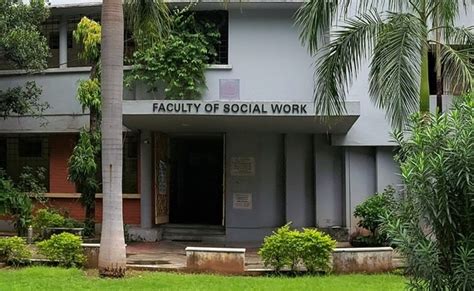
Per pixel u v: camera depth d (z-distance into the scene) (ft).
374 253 36.78
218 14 55.67
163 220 57.36
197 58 53.42
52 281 33.04
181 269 37.32
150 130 54.85
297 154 55.77
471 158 18.19
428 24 42.52
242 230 55.11
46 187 59.47
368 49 40.55
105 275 34.37
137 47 52.85
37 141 60.34
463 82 35.40
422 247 18.94
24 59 50.21
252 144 55.77
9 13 49.93
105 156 35.12
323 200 54.95
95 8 57.06
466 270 18.15
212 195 65.51
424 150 19.54
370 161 54.24
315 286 31.63
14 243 38.65
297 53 54.34
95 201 54.13
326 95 37.86
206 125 51.13
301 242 35.88
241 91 54.34
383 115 53.01
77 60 58.44
